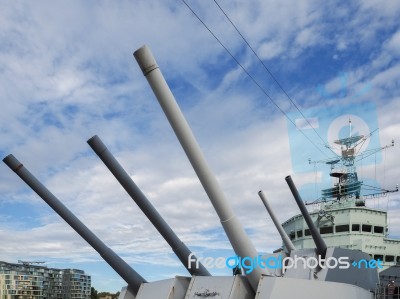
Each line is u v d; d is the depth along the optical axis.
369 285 15.66
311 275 14.34
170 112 8.82
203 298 10.14
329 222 23.03
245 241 9.50
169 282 11.35
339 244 22.44
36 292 116.19
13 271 113.00
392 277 22.12
